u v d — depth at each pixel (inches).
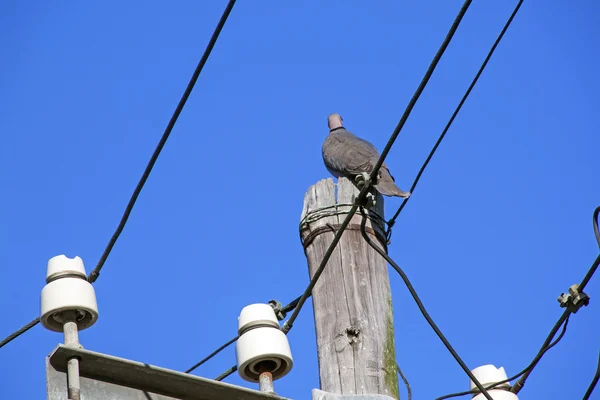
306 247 485.4
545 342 427.8
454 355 406.3
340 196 490.3
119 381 327.0
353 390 434.0
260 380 358.6
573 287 421.1
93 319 358.3
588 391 408.8
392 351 452.8
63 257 366.3
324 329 453.4
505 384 434.0
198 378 332.2
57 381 318.0
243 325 369.1
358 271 466.9
